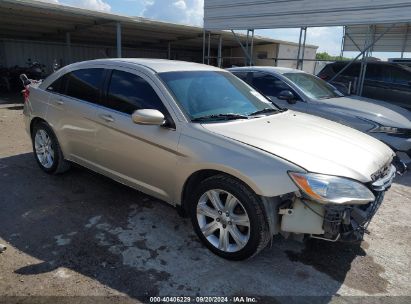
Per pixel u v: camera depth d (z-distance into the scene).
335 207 2.59
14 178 4.65
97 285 2.64
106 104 3.83
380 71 9.91
